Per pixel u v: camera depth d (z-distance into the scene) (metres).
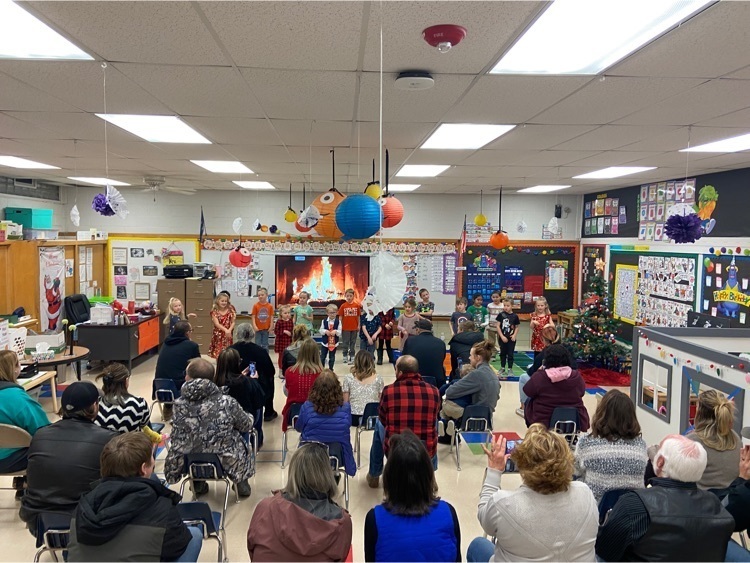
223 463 3.32
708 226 7.13
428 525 1.86
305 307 8.22
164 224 10.78
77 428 2.65
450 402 4.75
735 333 4.72
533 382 4.19
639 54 2.65
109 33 2.46
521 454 1.86
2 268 7.44
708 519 1.78
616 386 7.46
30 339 5.84
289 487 2.05
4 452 3.32
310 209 4.38
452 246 11.18
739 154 5.60
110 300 8.98
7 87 3.39
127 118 4.29
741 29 2.30
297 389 4.38
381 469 4.10
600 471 2.43
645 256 8.65
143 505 1.95
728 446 2.63
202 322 9.42
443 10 2.14
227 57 2.78
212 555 3.19
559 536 1.76
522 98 3.50
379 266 2.74
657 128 4.39
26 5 2.15
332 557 1.92
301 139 5.09
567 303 11.37
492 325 8.56
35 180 9.38
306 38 2.48
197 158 6.43
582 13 2.18
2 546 3.25
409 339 5.43
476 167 6.87
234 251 8.28
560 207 10.42
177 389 5.12
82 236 9.47
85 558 1.88
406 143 5.21
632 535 1.79
